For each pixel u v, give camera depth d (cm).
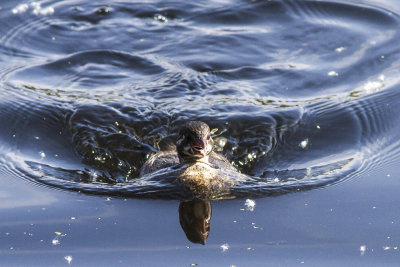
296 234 895
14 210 974
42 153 1201
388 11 1709
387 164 1142
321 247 858
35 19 1672
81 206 992
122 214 966
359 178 1087
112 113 1312
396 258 823
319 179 1089
